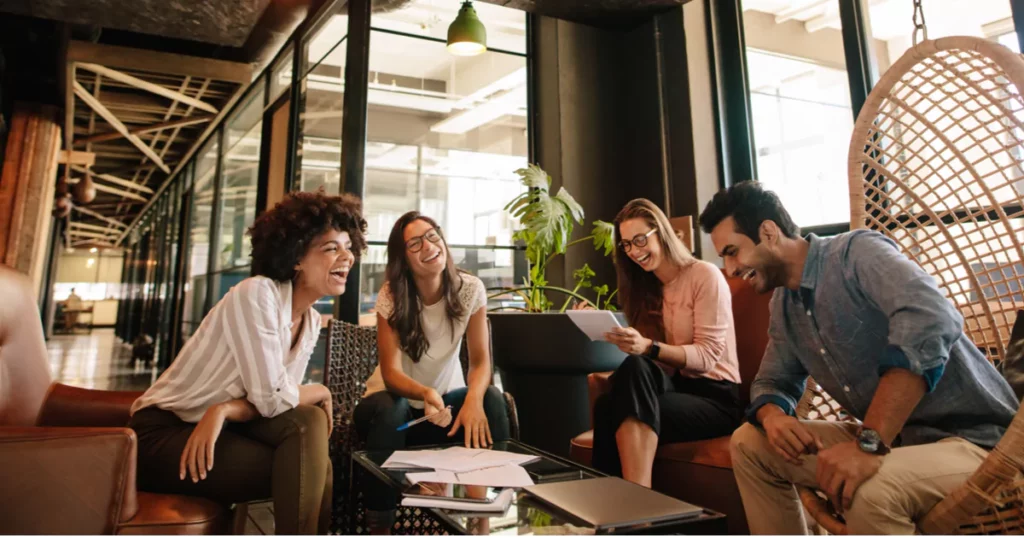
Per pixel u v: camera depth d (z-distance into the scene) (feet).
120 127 20.72
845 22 8.75
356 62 10.00
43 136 17.38
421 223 5.99
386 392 5.62
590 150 11.15
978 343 4.52
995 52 3.95
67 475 3.16
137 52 14.96
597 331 5.58
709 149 10.18
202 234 22.29
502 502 3.11
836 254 4.00
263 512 7.07
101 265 82.58
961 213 7.19
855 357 3.94
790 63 9.67
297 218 4.65
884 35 8.79
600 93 11.39
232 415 4.10
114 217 46.26
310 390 5.16
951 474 3.23
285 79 14.11
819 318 4.09
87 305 77.61
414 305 5.97
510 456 4.21
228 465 4.07
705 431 5.31
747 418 4.39
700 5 10.51
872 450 3.23
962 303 4.64
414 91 10.98
